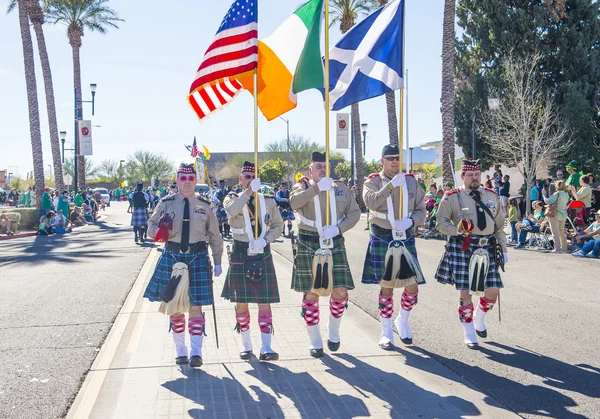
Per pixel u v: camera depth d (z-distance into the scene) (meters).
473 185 5.81
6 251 15.80
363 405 4.29
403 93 5.97
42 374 5.08
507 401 4.37
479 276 5.61
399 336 6.14
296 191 5.40
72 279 10.40
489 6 26.56
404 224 5.53
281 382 4.77
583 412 4.16
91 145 31.91
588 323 6.73
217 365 5.21
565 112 24.56
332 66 6.48
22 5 27.48
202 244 5.23
